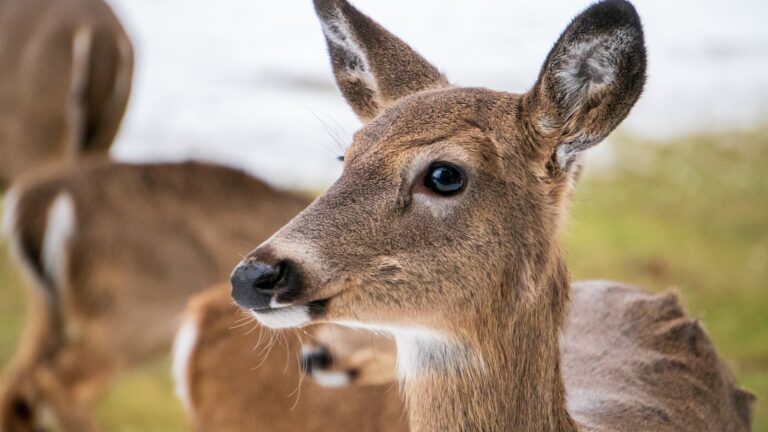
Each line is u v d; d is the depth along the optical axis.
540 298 6.49
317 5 7.32
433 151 6.22
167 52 25.28
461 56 24.70
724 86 24.69
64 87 16.27
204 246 12.42
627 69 6.31
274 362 10.16
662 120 23.09
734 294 16.14
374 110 7.35
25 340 12.93
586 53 6.34
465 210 6.26
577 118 6.45
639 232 18.19
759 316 15.44
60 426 12.69
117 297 12.56
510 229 6.36
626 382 7.48
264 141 20.86
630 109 6.36
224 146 20.56
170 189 12.55
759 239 18.06
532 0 29.47
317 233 6.09
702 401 7.62
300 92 23.22
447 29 26.75
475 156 6.26
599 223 18.55
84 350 12.70
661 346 7.91
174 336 12.64
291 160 20.09
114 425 13.64
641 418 7.13
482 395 6.45
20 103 16.38
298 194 12.91
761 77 25.20
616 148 21.75
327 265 6.06
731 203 19.50
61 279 12.61
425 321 6.31
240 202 12.46
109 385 12.83
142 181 12.61
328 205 6.20
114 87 16.52
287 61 24.94
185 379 10.73
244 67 24.61
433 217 6.23
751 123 22.89
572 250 17.44
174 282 12.50
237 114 21.98
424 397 6.57
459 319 6.34
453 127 6.33
